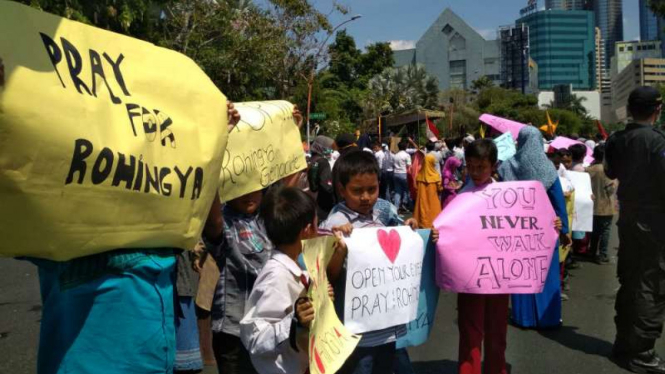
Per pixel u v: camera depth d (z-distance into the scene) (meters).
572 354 4.96
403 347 3.53
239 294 3.12
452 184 11.27
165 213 2.08
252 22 22.19
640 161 4.43
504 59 151.75
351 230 2.93
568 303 6.58
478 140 3.78
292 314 2.52
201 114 2.29
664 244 4.40
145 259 2.07
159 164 2.06
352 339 2.53
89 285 2.00
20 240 1.69
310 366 2.22
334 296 2.91
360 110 51.97
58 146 1.70
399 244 3.08
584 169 8.73
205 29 19.42
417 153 12.03
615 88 198.25
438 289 3.67
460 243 3.58
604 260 8.68
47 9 4.02
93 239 1.84
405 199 14.99
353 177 3.09
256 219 3.35
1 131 1.57
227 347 3.12
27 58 1.69
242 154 3.51
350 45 58.97
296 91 26.30
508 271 3.66
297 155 4.10
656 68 154.50
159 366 2.11
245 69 20.95
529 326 5.63
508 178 5.16
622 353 4.75
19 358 5.03
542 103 141.12
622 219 4.62
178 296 4.15
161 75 2.17
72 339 2.01
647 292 4.48
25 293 7.24
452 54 126.31
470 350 3.77
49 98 1.70
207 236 2.86
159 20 6.15
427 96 66.31
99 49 1.99
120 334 2.02
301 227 2.65
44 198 1.68
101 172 1.83
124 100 1.99
